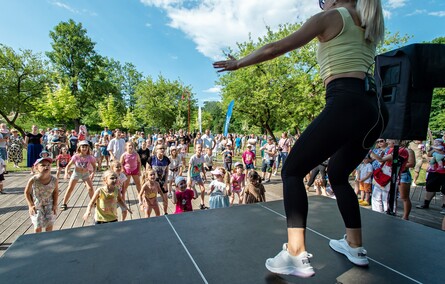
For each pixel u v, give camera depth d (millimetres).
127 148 5766
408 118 2096
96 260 1435
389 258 1461
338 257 1453
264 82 13672
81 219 5148
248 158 8508
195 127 40844
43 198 3568
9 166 11312
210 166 10734
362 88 1162
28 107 23703
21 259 1434
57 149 11516
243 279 1240
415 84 2043
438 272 1312
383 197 4652
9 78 21953
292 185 1210
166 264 1391
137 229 1891
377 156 4691
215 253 1519
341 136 1134
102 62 37094
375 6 1188
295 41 1126
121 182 5148
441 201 7039
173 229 1897
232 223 2037
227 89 15852
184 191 4727
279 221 2092
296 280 1231
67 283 1216
